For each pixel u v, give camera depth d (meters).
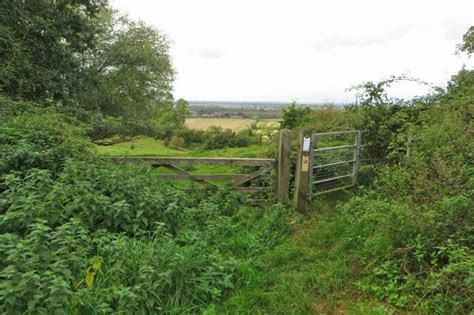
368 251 3.89
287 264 4.00
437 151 4.80
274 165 6.05
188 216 4.57
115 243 3.21
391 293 3.27
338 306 3.20
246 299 3.17
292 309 3.08
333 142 8.00
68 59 11.86
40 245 2.70
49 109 6.32
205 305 3.05
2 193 3.82
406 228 3.71
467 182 4.02
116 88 19.80
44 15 11.02
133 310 2.64
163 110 26.38
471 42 11.41
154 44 21.39
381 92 8.09
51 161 4.68
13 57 8.96
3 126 5.11
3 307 2.23
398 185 4.77
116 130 15.03
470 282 2.65
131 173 5.02
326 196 6.71
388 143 7.71
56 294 2.27
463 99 6.49
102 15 19.58
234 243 4.36
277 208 5.49
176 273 3.13
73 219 3.28
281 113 11.94
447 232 3.50
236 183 6.12
